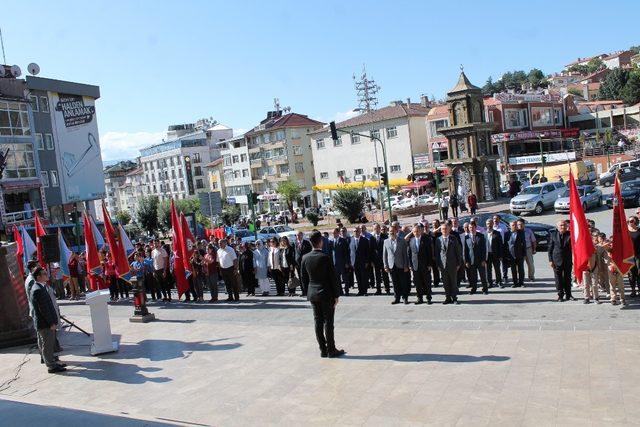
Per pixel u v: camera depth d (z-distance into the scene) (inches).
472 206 1433.3
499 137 2554.1
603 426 248.5
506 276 652.1
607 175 1888.5
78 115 2190.0
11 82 1812.3
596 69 6619.1
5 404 348.8
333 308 392.5
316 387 336.5
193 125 5142.7
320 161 3016.7
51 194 2048.5
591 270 480.1
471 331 422.9
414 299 597.9
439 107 2576.3
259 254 740.7
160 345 484.4
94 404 345.7
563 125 3038.9
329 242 688.4
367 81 2263.8
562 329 404.2
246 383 358.0
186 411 318.7
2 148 1745.8
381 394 313.4
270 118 3757.4
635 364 319.3
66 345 518.9
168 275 767.1
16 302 534.0
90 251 661.3
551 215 1333.7
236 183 3774.6
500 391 299.7
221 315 600.7
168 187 4576.8
